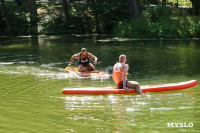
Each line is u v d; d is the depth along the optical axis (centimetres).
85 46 2136
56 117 645
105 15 3403
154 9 2928
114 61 1457
